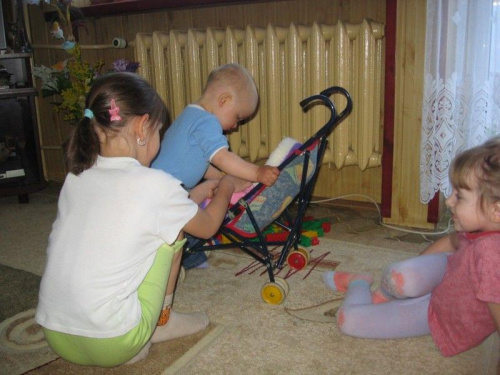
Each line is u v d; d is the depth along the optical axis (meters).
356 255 1.89
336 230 2.17
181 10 2.67
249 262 1.85
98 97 1.09
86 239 1.05
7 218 2.48
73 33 2.93
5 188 2.66
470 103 1.81
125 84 1.10
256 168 1.47
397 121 2.09
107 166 1.10
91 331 1.05
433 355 1.26
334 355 1.27
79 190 1.10
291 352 1.29
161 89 2.61
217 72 1.61
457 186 1.09
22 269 1.84
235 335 1.37
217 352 1.29
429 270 1.28
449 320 1.21
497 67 1.74
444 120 1.85
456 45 1.79
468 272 1.11
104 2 2.88
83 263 1.04
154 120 1.15
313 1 2.33
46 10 2.94
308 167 1.53
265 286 1.53
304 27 2.22
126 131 1.10
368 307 1.33
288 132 2.35
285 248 1.60
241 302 1.55
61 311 1.06
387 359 1.25
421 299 1.30
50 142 3.25
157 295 1.16
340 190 2.56
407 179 2.14
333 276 1.60
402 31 1.99
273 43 2.25
